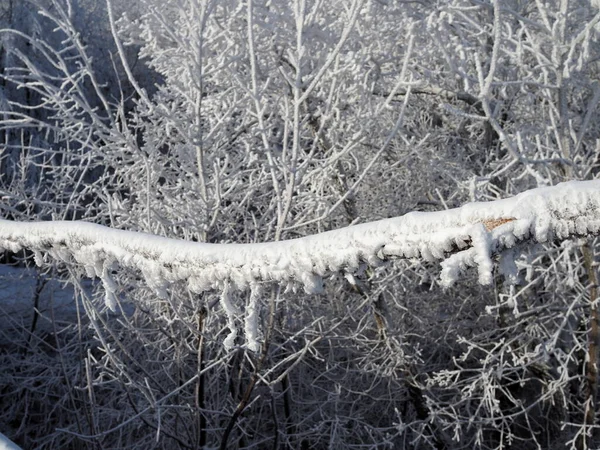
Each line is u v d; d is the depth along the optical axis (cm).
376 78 481
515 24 536
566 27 437
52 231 158
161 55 473
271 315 368
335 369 598
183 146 422
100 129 451
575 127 514
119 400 529
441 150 618
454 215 110
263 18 437
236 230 494
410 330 575
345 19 458
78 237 154
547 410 596
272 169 359
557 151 436
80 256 155
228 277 136
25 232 162
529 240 106
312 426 571
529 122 543
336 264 121
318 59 437
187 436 463
